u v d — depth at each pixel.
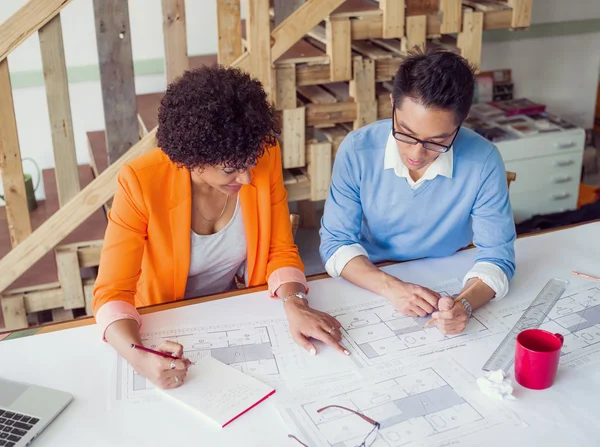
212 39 3.67
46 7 2.36
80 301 2.83
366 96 2.79
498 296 1.58
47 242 2.65
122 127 2.73
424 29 2.71
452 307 1.47
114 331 1.42
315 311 1.51
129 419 1.23
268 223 1.70
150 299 1.70
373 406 1.25
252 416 1.23
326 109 2.78
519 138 3.58
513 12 2.81
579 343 1.43
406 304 1.53
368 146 1.72
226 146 1.38
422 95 1.38
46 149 3.54
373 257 1.87
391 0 2.62
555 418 1.22
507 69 4.26
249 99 1.42
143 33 3.53
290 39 2.59
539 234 1.90
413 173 1.71
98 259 2.80
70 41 3.41
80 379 1.34
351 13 2.63
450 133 1.44
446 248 1.83
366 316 1.54
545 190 3.74
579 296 1.60
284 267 1.67
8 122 2.48
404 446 1.15
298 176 2.93
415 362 1.37
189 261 1.67
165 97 1.44
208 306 1.58
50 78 2.49
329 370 1.35
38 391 1.29
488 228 1.69
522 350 1.27
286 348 1.42
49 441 1.18
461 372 1.34
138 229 1.57
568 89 4.48
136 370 1.34
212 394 1.28
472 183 1.68
